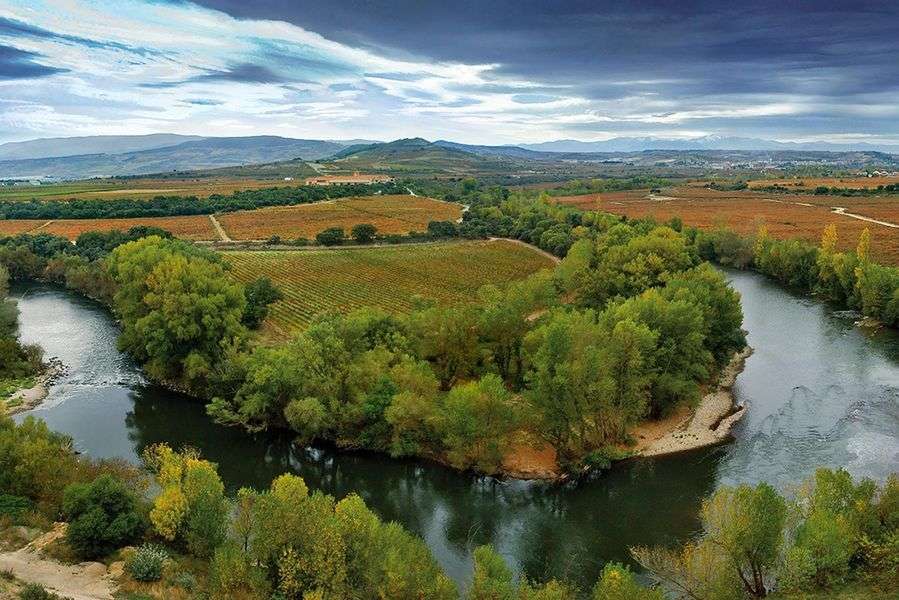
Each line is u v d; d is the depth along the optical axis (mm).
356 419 66688
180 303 81875
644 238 106750
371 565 36656
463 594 43938
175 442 69875
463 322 76625
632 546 51031
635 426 69625
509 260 160500
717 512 40062
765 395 80562
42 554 39969
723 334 84062
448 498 59719
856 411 74500
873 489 41625
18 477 46969
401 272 146875
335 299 122875
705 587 38938
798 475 59938
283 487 39344
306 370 69125
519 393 71500
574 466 61938
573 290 111500
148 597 36125
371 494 60438
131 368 92062
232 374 75750
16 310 109750
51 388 84500
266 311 104875
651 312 73938
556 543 51906
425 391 67000
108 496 42688
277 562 36906
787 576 37281
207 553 41500
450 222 199625
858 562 39000
